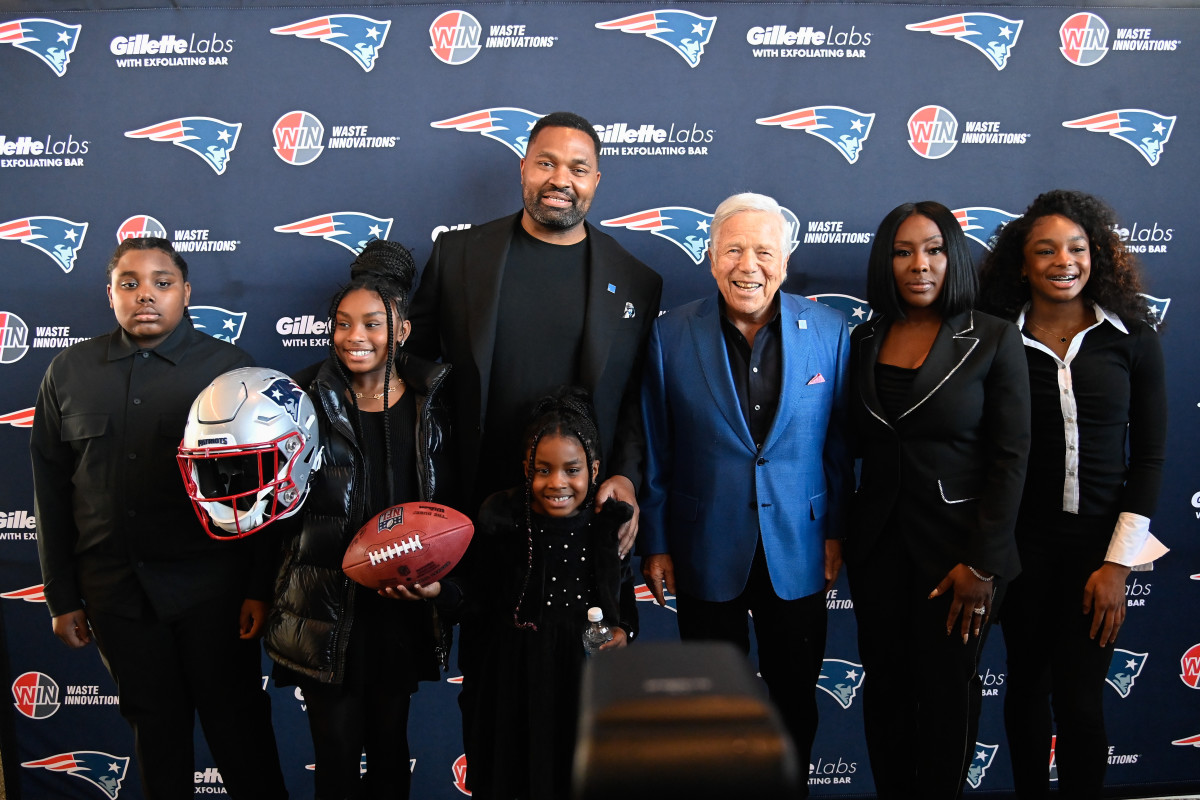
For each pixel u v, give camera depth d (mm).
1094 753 1638
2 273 1997
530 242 1700
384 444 1514
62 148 1979
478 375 1611
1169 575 2068
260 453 1337
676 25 1969
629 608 1530
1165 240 2025
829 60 1980
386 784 1572
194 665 1670
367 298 1466
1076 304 1662
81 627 1705
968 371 1506
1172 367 2043
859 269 2025
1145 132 2004
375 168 1989
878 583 1595
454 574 1591
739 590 1617
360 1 1957
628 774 354
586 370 1633
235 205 1992
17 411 2014
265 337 2021
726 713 377
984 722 2117
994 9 1975
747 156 1996
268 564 1637
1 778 2061
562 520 1503
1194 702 2100
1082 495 1625
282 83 1973
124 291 1612
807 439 1604
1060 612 1679
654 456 1716
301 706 2086
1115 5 1978
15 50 1965
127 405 1631
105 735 2061
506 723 1471
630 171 1996
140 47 1964
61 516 1686
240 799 1740
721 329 1643
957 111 1995
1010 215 2016
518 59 1970
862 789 2131
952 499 1515
